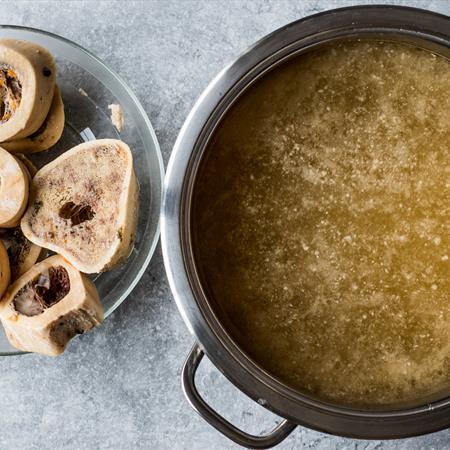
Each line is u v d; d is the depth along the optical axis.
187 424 0.55
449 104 0.46
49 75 0.52
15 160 0.52
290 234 0.47
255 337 0.47
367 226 0.47
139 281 0.55
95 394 0.55
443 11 0.54
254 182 0.47
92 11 0.55
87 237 0.52
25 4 0.56
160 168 0.53
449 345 0.47
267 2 0.55
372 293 0.47
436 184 0.46
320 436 0.54
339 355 0.47
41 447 0.55
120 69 0.55
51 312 0.51
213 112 0.46
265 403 0.46
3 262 0.52
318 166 0.47
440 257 0.46
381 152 0.46
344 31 0.45
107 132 0.55
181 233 0.46
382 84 0.46
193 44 0.55
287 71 0.46
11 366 0.55
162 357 0.55
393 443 0.54
